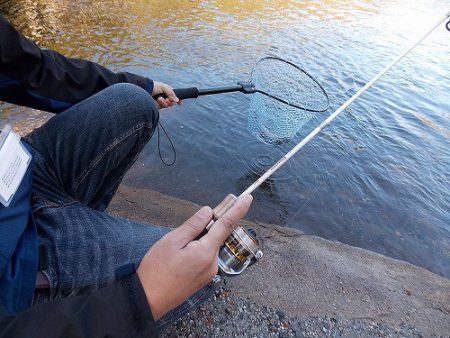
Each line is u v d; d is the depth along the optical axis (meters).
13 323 0.62
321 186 3.40
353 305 1.94
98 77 1.55
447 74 6.54
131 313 0.68
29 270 0.92
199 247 0.76
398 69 6.38
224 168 3.40
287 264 2.16
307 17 8.60
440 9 11.48
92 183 1.43
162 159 3.33
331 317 1.83
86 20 6.43
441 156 4.14
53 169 1.33
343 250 2.56
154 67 5.04
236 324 1.68
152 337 0.68
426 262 2.79
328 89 5.24
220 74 5.11
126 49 5.49
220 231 0.79
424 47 7.84
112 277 1.11
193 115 4.05
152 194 2.81
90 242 1.13
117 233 1.21
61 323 0.63
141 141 1.56
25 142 1.29
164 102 1.86
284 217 2.99
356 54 6.75
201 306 1.72
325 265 2.23
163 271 0.73
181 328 1.61
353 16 9.34
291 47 6.57
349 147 4.02
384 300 2.03
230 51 5.95
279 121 3.37
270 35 7.00
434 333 1.87
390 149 4.12
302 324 1.75
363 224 3.06
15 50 1.21
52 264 1.06
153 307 0.72
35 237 1.00
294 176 3.47
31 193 1.17
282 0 9.66
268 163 3.56
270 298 1.86
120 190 2.75
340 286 2.06
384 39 7.89
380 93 5.40
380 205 3.30
